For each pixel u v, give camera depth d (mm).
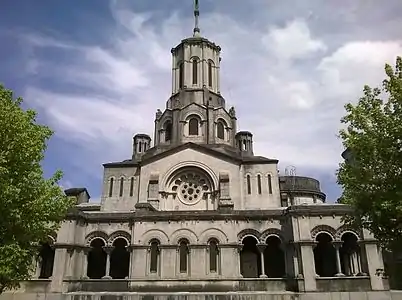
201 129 54125
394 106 21156
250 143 59469
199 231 38500
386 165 20906
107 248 38688
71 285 36469
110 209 48875
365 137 21344
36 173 22531
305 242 35438
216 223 38688
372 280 33500
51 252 39906
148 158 49625
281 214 38562
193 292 35750
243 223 38719
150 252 38188
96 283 36875
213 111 55031
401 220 20047
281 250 40906
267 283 36156
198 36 62250
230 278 36531
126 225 39531
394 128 20344
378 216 20328
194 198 48219
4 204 20422
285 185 58688
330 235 36031
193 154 49438
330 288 33750
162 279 36844
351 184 22172
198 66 58938
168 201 47844
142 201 47844
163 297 33719
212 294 33562
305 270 34562
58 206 23578
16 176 21609
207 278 36688
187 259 37844
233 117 57375
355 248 38344
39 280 35688
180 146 49719
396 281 38344
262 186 48594
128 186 50062
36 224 22453
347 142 22047
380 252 34406
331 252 41188
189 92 56938
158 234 38594
